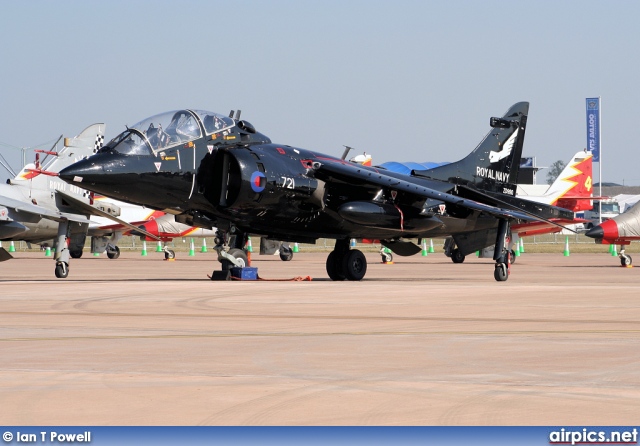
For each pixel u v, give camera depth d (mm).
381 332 19547
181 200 36312
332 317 22766
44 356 15883
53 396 12281
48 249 88938
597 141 120125
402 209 39594
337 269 41250
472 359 15656
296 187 37500
